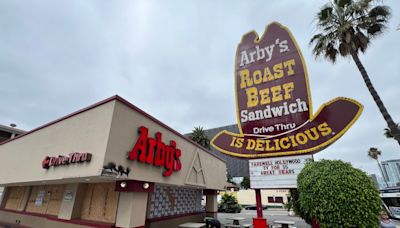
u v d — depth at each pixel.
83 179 9.17
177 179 12.17
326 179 6.09
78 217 11.05
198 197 18.69
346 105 7.78
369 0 13.74
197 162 14.98
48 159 9.84
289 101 8.92
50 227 11.61
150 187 10.14
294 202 8.17
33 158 11.06
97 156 7.92
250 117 9.53
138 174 9.12
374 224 5.33
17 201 16.17
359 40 14.27
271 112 9.15
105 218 10.16
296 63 9.30
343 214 5.51
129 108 9.24
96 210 10.72
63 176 8.76
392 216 22.58
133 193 9.22
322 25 15.07
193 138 50.81
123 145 8.58
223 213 32.44
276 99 9.22
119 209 9.33
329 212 5.70
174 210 14.84
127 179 8.95
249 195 47.94
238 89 10.28
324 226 5.74
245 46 10.89
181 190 16.19
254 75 10.09
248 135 9.30
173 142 11.99
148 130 10.21
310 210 6.22
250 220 21.78
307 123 8.30
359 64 13.92
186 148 13.81
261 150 8.85
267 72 9.82
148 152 9.75
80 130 9.19
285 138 8.55
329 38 14.78
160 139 10.83
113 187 10.57
